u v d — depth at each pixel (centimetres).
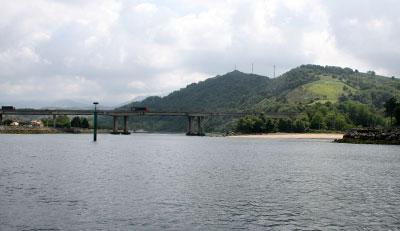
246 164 10912
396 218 4669
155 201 5481
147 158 12700
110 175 8106
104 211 4872
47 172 8512
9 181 7112
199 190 6388
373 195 6081
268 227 4288
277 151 16975
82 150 16475
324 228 4262
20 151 15450
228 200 5606
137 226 4275
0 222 4331
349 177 8194
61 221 4412
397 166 10562
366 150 17638
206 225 4341
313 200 5650
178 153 15412
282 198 5781
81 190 6250
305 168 9925
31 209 4919
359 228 4269
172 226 4294
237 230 4178
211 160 12188
